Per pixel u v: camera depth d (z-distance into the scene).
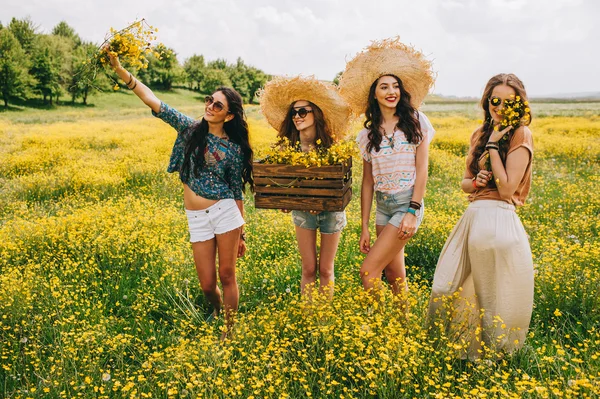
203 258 3.72
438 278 3.36
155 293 4.34
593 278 3.94
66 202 8.02
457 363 3.15
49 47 74.75
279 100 3.97
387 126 3.62
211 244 3.71
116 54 3.47
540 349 3.23
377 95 3.56
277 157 3.68
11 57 65.38
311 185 3.52
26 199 8.45
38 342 3.40
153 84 94.81
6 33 71.38
